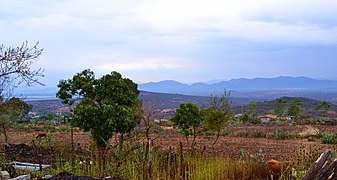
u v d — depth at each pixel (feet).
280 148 62.49
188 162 28.58
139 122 35.17
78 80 35.47
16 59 31.35
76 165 29.45
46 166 31.22
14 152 39.11
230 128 104.78
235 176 26.68
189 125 42.55
